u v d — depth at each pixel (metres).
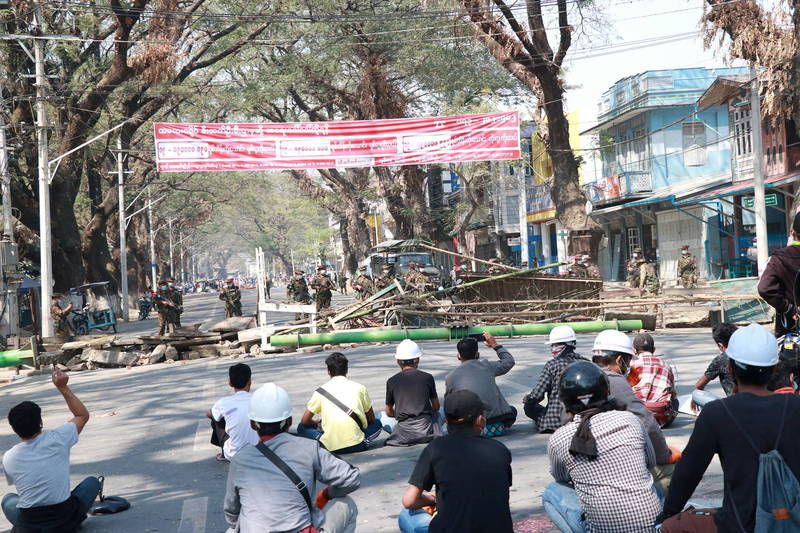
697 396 8.98
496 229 54.25
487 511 4.22
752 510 3.43
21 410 6.16
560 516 5.09
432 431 9.01
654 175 38.31
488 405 8.87
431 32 37.47
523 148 49.31
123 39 30.83
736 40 20.97
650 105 37.69
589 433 4.50
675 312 21.53
